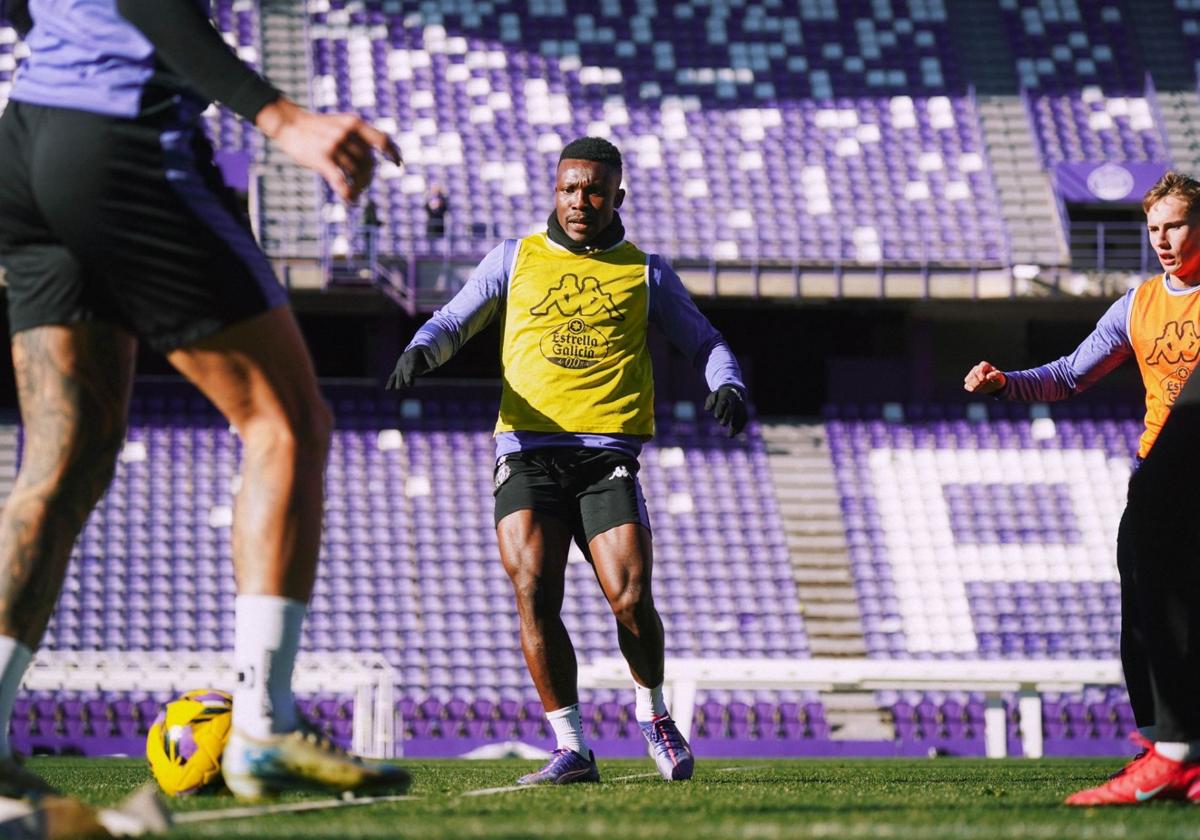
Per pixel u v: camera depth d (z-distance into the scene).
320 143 4.28
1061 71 38.72
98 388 4.47
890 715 28.39
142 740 27.58
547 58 38.47
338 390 34.34
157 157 4.25
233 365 4.39
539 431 8.22
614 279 8.50
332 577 30.39
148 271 4.26
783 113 37.75
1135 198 35.88
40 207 4.28
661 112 37.59
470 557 31.09
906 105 37.97
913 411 34.97
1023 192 36.06
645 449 33.75
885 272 33.50
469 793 6.61
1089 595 31.12
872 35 39.47
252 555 4.43
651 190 35.97
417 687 28.66
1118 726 28.88
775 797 6.30
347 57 37.97
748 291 33.47
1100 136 37.19
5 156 4.35
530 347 8.34
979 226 35.47
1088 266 34.31
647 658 8.40
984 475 33.59
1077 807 5.46
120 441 4.58
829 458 33.84
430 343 8.19
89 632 29.16
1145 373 6.89
